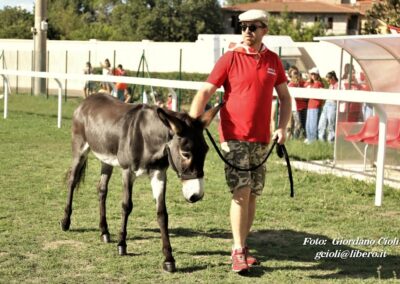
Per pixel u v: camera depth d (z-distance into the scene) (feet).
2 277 17.30
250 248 20.54
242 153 17.84
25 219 23.25
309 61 93.91
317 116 42.16
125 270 18.10
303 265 18.86
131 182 19.43
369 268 18.69
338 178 31.12
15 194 27.09
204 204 26.04
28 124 51.34
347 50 33.78
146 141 18.43
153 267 18.43
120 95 64.18
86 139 21.79
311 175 31.81
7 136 44.62
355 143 34.47
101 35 185.88
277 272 18.11
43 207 25.07
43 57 83.20
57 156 37.22
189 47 104.37
